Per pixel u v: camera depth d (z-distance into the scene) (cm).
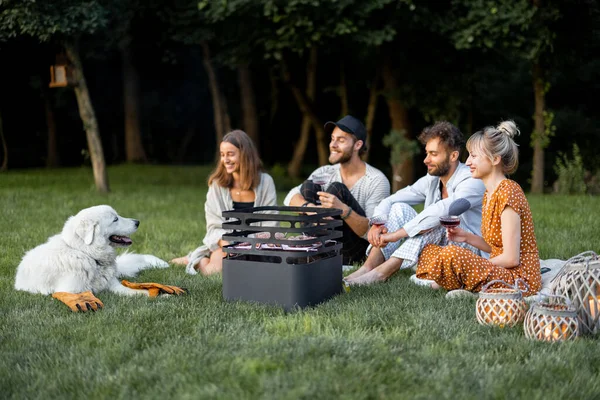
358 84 1891
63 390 290
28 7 1041
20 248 646
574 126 1738
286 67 1603
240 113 2522
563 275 376
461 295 432
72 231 472
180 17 1400
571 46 1312
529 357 325
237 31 1384
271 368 299
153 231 768
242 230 448
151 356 323
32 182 1470
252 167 541
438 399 271
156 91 2578
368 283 488
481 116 1942
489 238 433
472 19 1241
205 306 417
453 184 500
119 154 2714
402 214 514
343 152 554
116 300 443
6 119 2398
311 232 433
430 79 1523
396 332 355
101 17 1112
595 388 285
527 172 1834
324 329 366
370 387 280
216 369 299
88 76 2466
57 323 386
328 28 1225
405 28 1334
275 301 417
